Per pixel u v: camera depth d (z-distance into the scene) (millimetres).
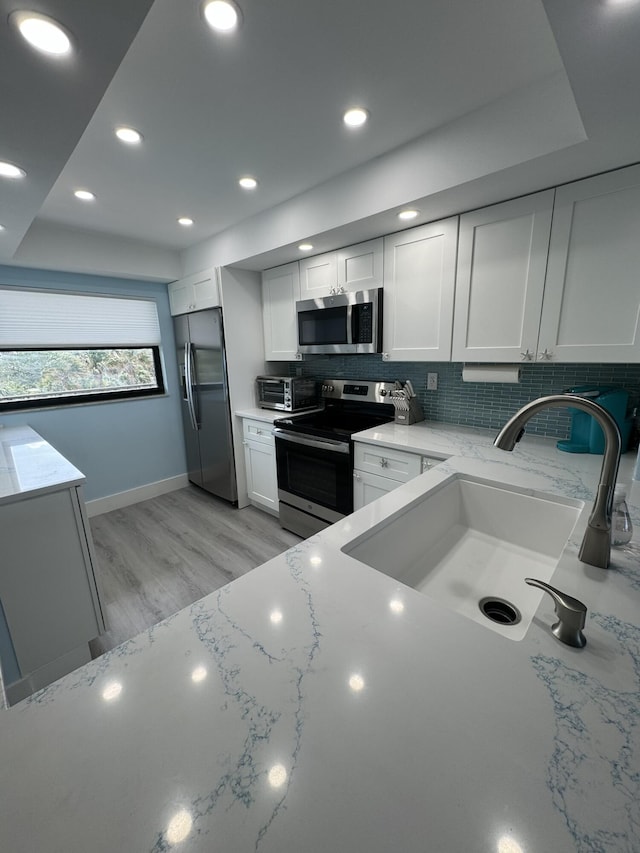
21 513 1502
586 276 1528
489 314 1824
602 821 377
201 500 3576
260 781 421
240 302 3066
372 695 521
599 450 1682
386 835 370
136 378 3531
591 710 497
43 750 461
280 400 3090
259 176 1929
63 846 369
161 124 1478
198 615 684
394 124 1511
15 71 902
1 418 2828
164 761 445
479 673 557
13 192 1554
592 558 822
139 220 2535
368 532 981
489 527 1363
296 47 1109
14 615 1531
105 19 775
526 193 1612
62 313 3020
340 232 2094
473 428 2309
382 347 2303
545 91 1265
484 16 1017
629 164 1369
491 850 355
